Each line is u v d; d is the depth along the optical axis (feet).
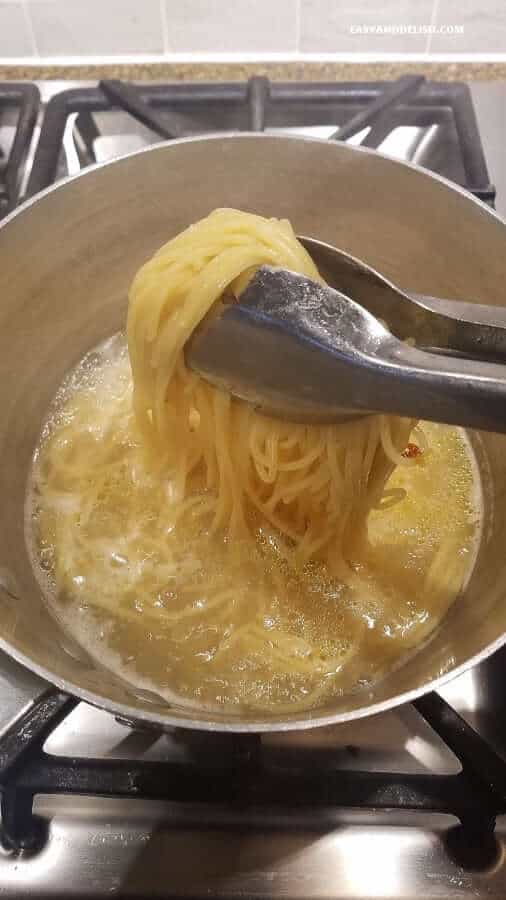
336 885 0.97
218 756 1.00
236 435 1.14
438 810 0.96
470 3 1.77
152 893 0.96
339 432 1.09
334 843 1.00
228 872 0.98
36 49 1.85
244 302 0.94
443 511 1.29
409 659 1.12
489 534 1.23
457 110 1.58
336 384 0.88
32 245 1.20
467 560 1.23
